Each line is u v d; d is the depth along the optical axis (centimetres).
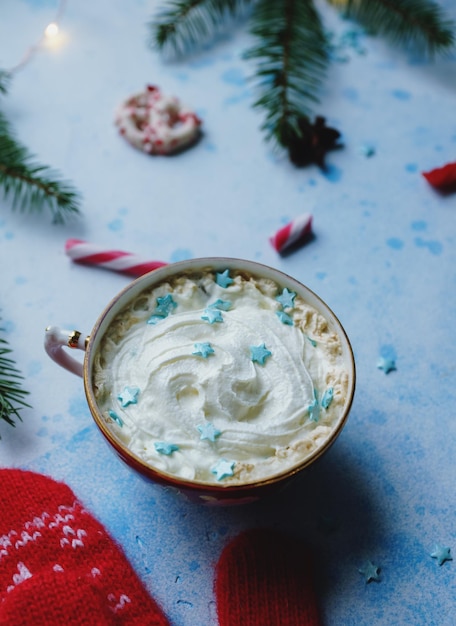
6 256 47
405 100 54
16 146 49
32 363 43
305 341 39
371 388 43
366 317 45
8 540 39
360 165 51
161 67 55
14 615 36
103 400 37
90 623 36
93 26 56
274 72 51
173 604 38
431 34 54
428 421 43
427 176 50
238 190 50
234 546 39
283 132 50
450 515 40
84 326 45
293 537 40
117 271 46
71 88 53
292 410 37
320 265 47
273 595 38
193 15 55
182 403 37
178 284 40
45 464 41
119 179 50
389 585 39
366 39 56
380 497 41
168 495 40
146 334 39
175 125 52
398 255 48
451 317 46
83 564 39
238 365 38
